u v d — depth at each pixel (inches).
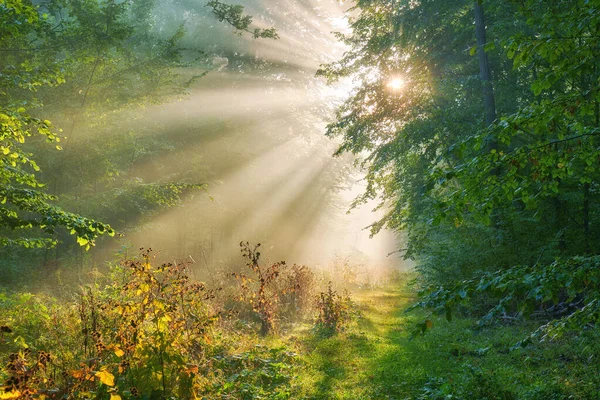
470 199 204.4
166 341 270.8
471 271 557.3
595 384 282.7
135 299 410.0
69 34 641.6
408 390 317.7
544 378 315.0
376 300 740.0
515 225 533.0
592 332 347.9
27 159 394.6
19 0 393.1
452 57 828.0
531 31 551.8
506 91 658.2
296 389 314.8
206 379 298.5
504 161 197.6
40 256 705.0
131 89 756.6
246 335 426.3
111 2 669.9
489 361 368.8
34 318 384.8
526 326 460.8
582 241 446.6
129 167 908.0
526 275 185.2
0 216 376.8
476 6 649.6
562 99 197.8
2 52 574.6
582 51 193.3
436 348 426.0
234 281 669.9
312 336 468.8
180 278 395.5
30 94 645.3
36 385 217.0
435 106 776.3
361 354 410.9
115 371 260.8
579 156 205.6
